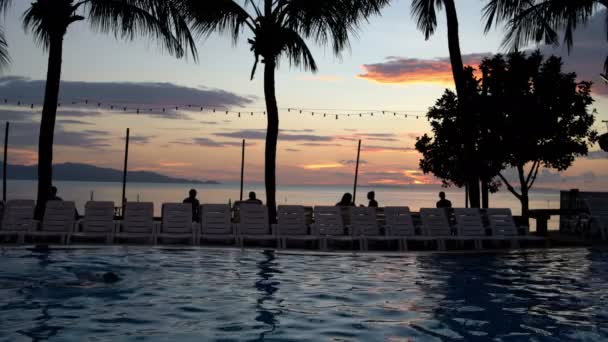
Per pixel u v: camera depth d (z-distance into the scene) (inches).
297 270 417.7
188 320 268.7
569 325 271.9
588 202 672.4
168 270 404.8
